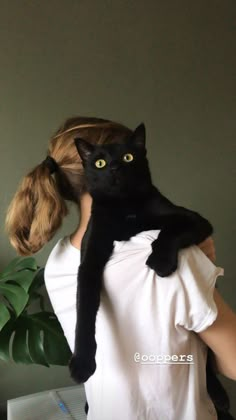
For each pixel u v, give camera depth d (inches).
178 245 24.5
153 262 24.0
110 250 25.8
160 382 25.3
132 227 26.8
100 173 26.7
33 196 29.7
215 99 56.2
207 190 57.1
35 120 50.6
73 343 29.4
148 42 53.4
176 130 55.2
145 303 24.5
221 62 56.1
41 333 44.3
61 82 50.9
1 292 39.0
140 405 25.9
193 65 55.1
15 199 30.7
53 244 52.4
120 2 52.1
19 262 45.3
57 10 50.1
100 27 51.6
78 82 51.4
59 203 29.2
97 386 27.0
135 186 27.0
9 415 42.6
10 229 31.4
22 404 44.2
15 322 43.1
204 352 27.7
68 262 29.3
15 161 50.6
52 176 30.0
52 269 30.1
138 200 27.4
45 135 50.9
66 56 50.8
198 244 26.5
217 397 31.5
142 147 28.0
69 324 29.7
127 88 53.1
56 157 30.2
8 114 49.8
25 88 49.9
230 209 58.2
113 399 26.4
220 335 25.2
